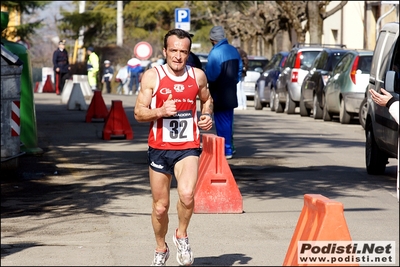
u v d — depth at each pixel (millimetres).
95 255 12562
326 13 62750
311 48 43781
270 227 14625
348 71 35938
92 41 112625
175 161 11359
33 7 77375
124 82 79062
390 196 17797
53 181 19875
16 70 20641
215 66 22562
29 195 18094
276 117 41250
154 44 110938
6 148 20734
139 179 20109
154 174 11414
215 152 16000
